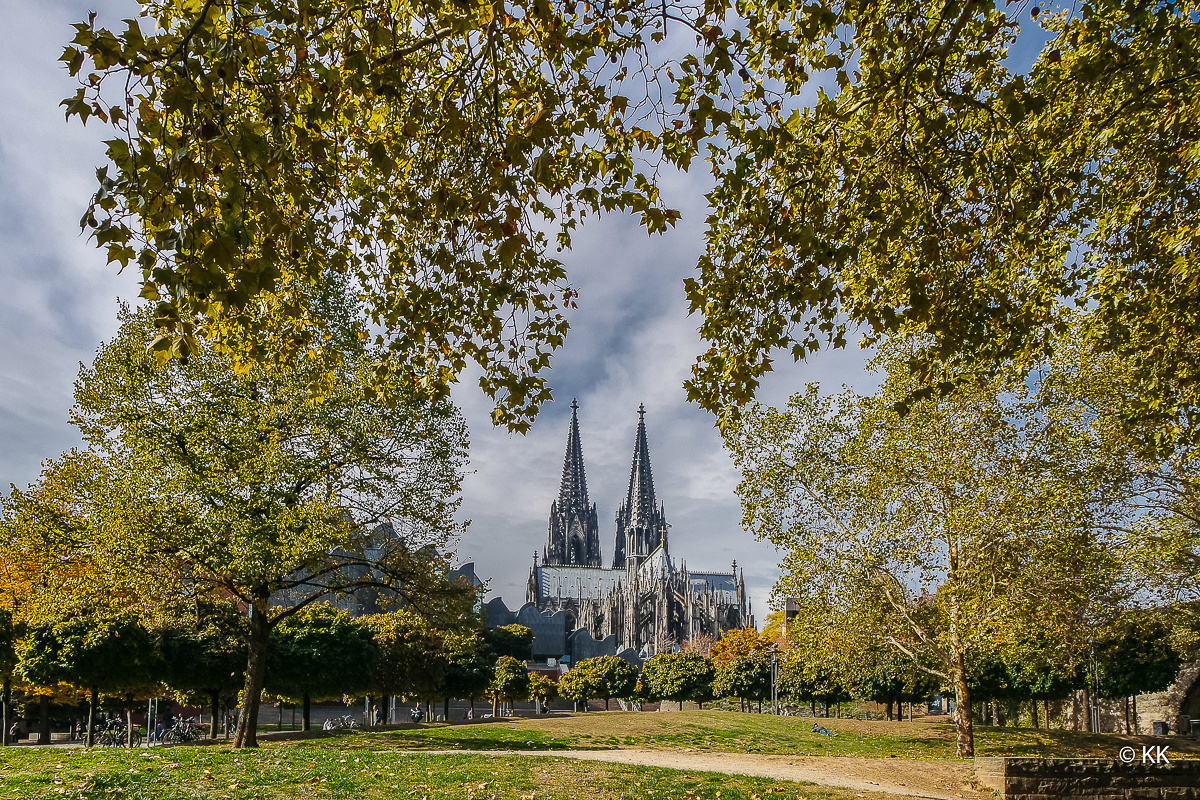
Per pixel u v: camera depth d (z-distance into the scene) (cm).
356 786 1471
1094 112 1354
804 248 1140
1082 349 2639
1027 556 2816
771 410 3206
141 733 4175
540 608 16250
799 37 1211
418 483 2745
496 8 914
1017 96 1124
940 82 1178
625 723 3834
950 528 2852
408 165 1305
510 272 1208
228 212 816
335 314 2555
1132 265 1459
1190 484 2434
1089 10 1199
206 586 2592
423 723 4331
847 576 3111
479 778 1605
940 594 2984
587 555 18400
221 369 2462
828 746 3216
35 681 3381
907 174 1315
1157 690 4712
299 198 943
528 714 9444
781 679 6147
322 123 1109
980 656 4353
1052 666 3988
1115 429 2506
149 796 1320
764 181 1280
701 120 971
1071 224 1466
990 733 3941
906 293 1477
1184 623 3344
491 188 1003
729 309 1329
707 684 8031
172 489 2323
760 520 3206
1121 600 3061
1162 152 1348
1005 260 1448
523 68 1243
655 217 1095
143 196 745
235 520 2280
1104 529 2812
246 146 809
